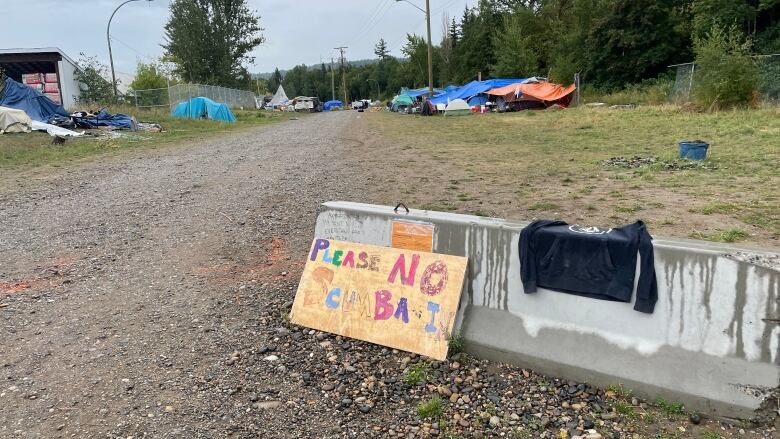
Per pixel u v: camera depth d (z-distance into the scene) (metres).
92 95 34.94
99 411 3.07
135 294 4.81
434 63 85.12
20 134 18.36
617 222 6.21
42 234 6.82
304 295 4.22
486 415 3.00
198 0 50.50
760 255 2.87
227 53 51.09
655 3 36.16
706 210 6.52
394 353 3.70
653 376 3.01
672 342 3.02
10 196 9.38
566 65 36.12
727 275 2.88
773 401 2.73
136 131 22.75
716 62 21.17
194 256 5.84
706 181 8.46
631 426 2.85
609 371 3.14
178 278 5.19
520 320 3.50
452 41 79.25
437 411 3.03
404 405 3.13
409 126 25.77
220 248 6.09
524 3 62.31
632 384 3.06
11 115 18.30
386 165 11.96
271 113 48.34
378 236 4.09
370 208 4.23
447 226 3.80
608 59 39.16
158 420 2.99
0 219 7.68
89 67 35.88
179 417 3.02
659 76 36.59
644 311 3.09
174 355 3.71
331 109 93.62
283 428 2.93
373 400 3.17
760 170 9.20
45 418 3.01
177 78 51.06
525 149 14.19
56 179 11.11
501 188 8.69
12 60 33.28
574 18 45.06
